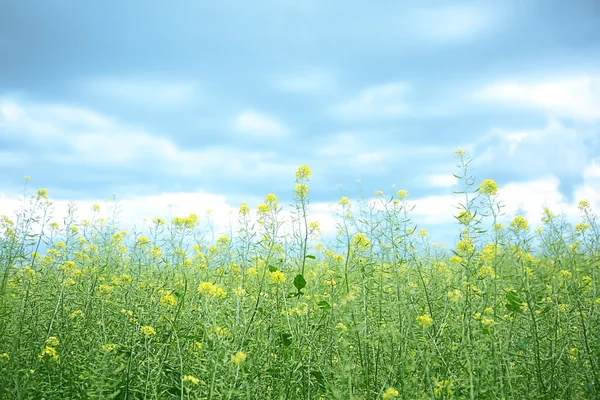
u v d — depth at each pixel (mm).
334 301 3582
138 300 3818
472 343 2818
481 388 2703
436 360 2982
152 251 4617
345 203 4305
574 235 4391
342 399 2623
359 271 3705
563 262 4098
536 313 3445
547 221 4453
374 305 3689
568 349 3291
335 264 4473
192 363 3264
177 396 3055
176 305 3711
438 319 3527
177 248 4641
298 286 3535
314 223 4309
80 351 3406
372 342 3199
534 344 3160
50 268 4297
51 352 3115
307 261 5461
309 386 3094
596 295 3797
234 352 2865
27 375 2857
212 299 3242
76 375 3129
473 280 3199
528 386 2996
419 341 3090
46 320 3848
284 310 3791
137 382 3066
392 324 3256
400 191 3979
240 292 3395
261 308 3740
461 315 3100
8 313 3684
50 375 3227
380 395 2760
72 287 4078
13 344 3154
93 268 4547
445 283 3957
